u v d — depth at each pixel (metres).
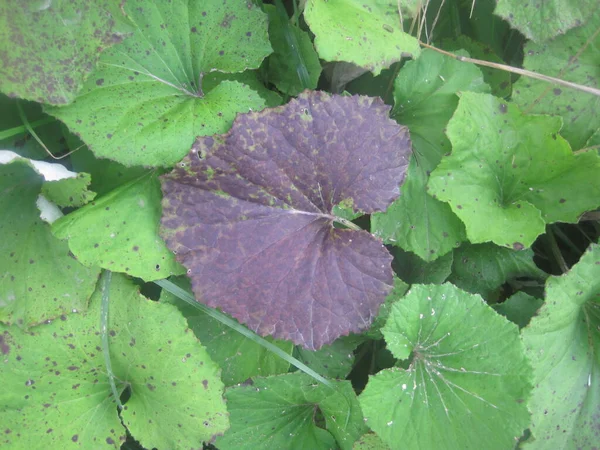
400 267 0.40
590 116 0.36
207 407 0.31
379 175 0.31
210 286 0.30
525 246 0.34
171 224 0.29
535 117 0.35
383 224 0.35
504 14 0.35
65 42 0.25
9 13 0.24
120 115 0.28
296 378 0.33
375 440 0.33
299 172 0.30
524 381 0.31
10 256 0.30
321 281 0.31
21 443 0.31
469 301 0.32
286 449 0.36
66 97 0.26
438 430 0.32
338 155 0.31
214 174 0.29
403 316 0.32
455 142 0.34
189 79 0.31
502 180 0.36
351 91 0.39
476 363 0.32
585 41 0.36
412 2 0.34
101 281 0.31
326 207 0.32
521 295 0.37
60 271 0.30
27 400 0.31
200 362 0.31
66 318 0.30
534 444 0.34
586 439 0.36
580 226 0.42
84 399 0.32
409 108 0.37
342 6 0.32
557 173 0.35
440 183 0.34
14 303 0.29
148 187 0.31
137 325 0.31
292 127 0.30
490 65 0.36
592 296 0.35
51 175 0.28
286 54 0.36
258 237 0.30
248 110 0.30
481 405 0.32
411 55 0.32
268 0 0.36
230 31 0.31
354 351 0.39
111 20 0.26
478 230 0.34
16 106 0.31
